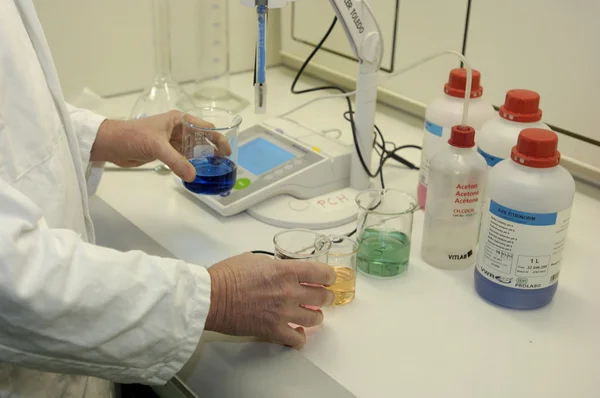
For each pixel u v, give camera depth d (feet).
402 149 4.57
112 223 3.63
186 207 3.83
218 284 2.61
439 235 3.28
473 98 3.56
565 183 2.81
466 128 3.20
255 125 4.33
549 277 2.94
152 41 5.43
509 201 2.83
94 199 3.86
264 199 3.77
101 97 5.30
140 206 3.83
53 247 2.32
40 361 2.42
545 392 2.50
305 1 5.47
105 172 4.18
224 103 5.12
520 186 2.79
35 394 2.81
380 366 2.63
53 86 2.92
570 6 3.80
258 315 2.65
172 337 2.49
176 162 3.31
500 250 2.92
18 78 2.62
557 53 3.96
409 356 2.68
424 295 3.10
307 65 5.71
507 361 2.66
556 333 2.84
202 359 2.73
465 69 3.60
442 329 2.85
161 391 3.23
